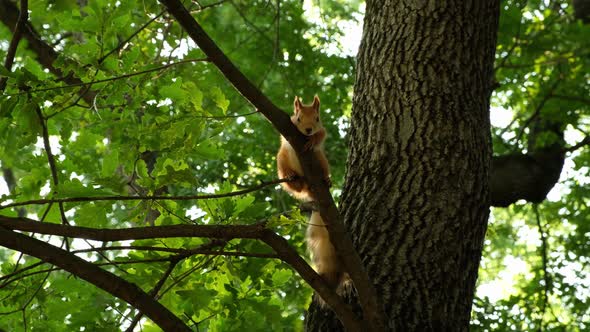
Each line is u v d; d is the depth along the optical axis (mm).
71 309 4562
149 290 4609
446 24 5367
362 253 4617
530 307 9414
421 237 4594
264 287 4969
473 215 4758
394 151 4949
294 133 3895
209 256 4590
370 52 5508
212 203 4652
